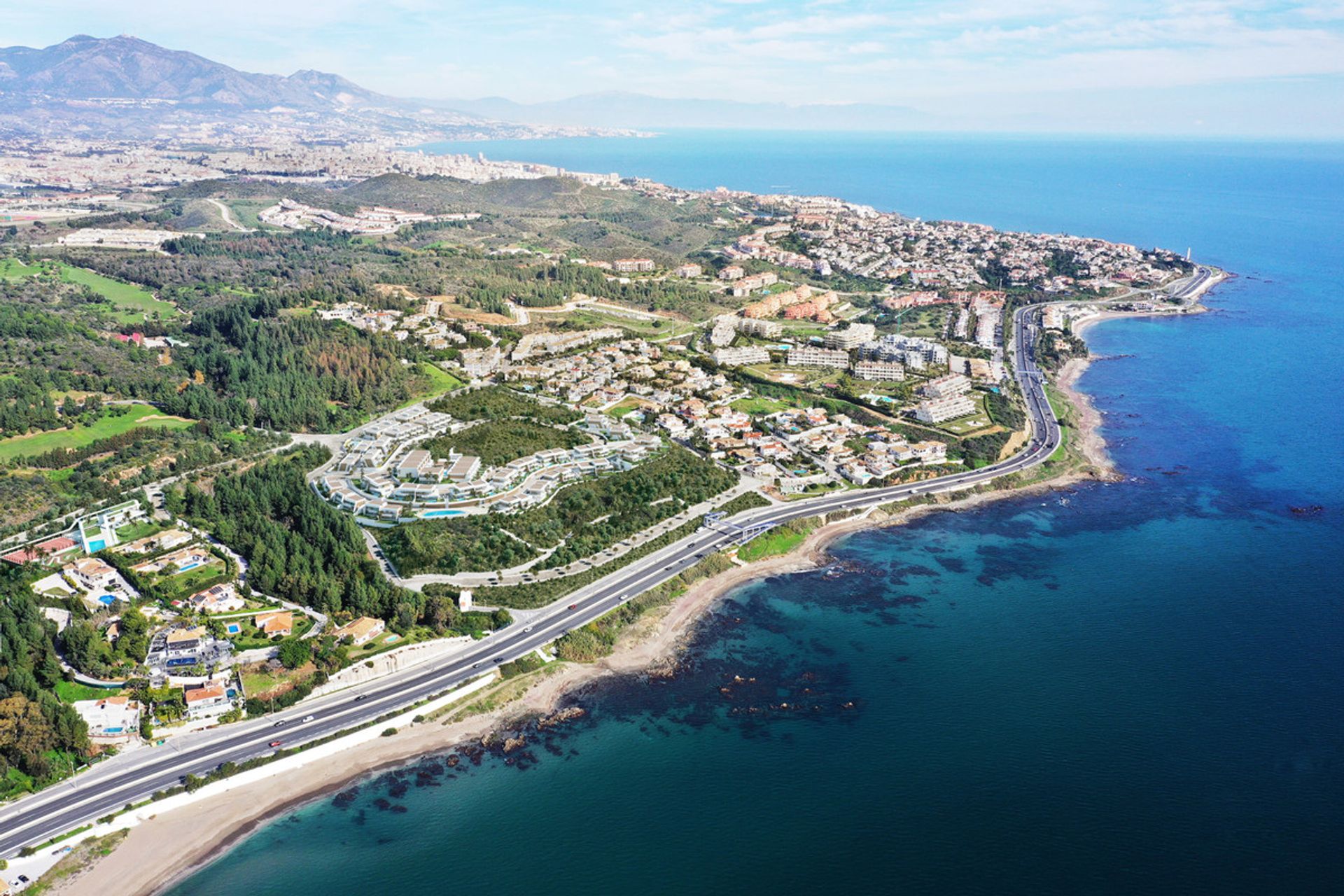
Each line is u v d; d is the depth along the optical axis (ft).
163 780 607.78
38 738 605.73
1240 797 595.88
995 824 578.66
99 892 534.37
